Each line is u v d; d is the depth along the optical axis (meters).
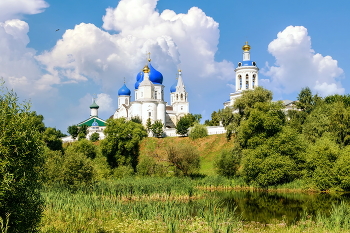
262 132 54.47
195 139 90.12
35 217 18.44
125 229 24.86
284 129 53.94
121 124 83.06
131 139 83.19
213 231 23.47
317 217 27.39
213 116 127.56
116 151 82.81
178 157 57.47
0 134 16.84
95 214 29.80
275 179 50.56
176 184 46.22
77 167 41.44
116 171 64.69
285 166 50.34
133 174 64.31
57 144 86.94
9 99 17.97
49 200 32.47
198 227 24.95
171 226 24.39
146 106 115.25
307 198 42.88
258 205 38.16
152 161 60.69
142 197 41.50
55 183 39.09
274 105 58.94
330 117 61.81
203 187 54.50
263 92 69.94
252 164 52.06
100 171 61.62
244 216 31.95
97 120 144.88
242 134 57.25
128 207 32.25
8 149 16.78
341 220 26.16
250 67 104.56
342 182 46.44
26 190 18.00
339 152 50.19
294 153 52.38
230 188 54.19
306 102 81.06
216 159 63.62
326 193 47.12
